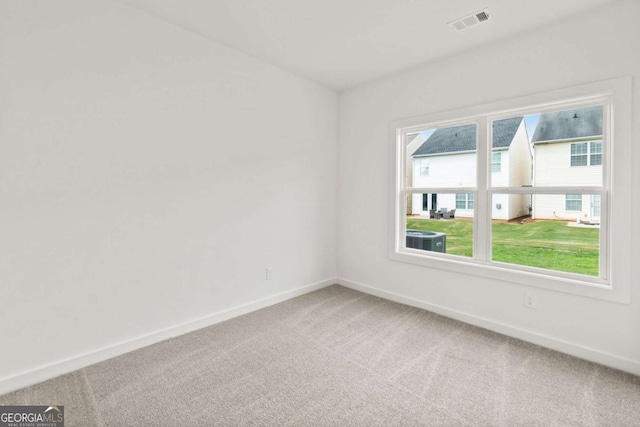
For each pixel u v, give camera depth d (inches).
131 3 78.0
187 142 91.7
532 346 86.6
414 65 113.7
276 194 118.9
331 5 78.3
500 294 95.2
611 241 75.8
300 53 105.5
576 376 71.7
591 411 59.4
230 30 91.0
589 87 78.2
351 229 139.9
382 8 79.2
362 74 122.6
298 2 77.2
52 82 67.7
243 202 107.7
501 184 112.3
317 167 135.2
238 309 107.4
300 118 126.4
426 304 113.7
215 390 65.5
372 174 130.8
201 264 96.7
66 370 71.2
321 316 107.5
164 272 88.2
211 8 80.0
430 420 56.7
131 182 80.7
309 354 81.3
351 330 96.3
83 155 72.7
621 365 74.7
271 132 115.7
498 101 94.4
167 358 78.6
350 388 66.6
